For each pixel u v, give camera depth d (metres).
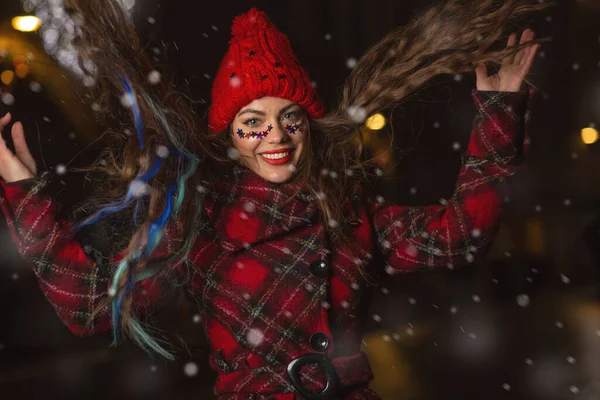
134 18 3.47
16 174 3.06
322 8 17.25
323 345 3.10
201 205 3.24
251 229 3.23
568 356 9.11
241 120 3.28
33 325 10.40
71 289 3.04
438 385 8.26
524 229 15.82
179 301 3.61
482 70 3.29
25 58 9.12
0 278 10.31
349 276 3.24
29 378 9.15
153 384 8.66
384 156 3.64
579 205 10.53
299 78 3.31
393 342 10.27
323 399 3.03
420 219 3.28
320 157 3.52
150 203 3.15
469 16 3.42
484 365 8.96
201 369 9.11
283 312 3.14
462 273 13.95
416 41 3.50
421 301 12.85
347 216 3.30
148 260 3.12
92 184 3.44
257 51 3.29
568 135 16.81
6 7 9.11
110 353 9.91
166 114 3.26
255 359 3.12
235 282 3.18
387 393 8.00
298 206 3.28
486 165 3.18
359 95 3.55
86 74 3.28
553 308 12.14
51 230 3.03
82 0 3.13
